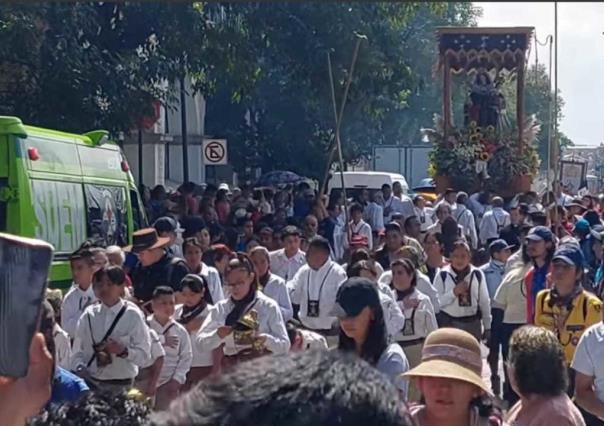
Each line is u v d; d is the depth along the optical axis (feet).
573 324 33.88
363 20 98.63
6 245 8.33
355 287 23.56
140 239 43.37
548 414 21.01
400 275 38.93
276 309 34.45
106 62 81.82
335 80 97.86
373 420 6.29
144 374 34.32
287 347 34.22
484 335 48.37
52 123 79.46
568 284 34.06
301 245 61.36
